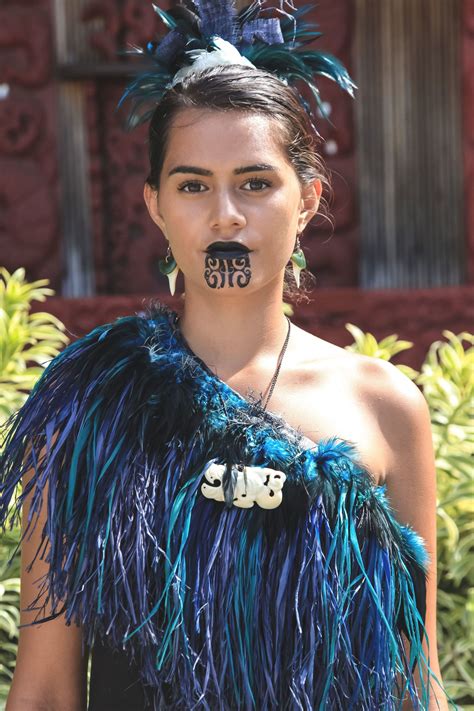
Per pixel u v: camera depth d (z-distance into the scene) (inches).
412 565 68.4
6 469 70.1
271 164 66.2
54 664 69.6
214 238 66.1
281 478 63.6
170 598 63.6
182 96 67.6
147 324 69.9
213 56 71.0
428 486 71.6
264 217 66.3
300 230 72.6
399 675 69.6
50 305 267.7
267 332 70.4
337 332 269.1
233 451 64.2
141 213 280.8
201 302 69.7
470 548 118.6
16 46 273.0
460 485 116.7
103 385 67.0
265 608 63.6
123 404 66.1
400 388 71.4
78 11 271.1
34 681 69.3
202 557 63.6
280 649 63.6
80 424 66.4
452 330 267.1
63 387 68.3
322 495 64.4
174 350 68.3
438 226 276.1
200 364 67.9
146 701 66.0
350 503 64.8
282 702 63.8
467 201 273.3
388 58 271.9
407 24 271.1
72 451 66.9
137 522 63.8
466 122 271.6
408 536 68.5
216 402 65.7
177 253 68.1
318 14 271.9
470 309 266.8
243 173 65.8
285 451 64.7
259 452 64.4
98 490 65.0
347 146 275.4
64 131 274.5
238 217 65.4
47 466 67.0
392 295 267.6
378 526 65.9
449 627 115.1
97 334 70.3
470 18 268.2
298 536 63.9
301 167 69.2
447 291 267.0
